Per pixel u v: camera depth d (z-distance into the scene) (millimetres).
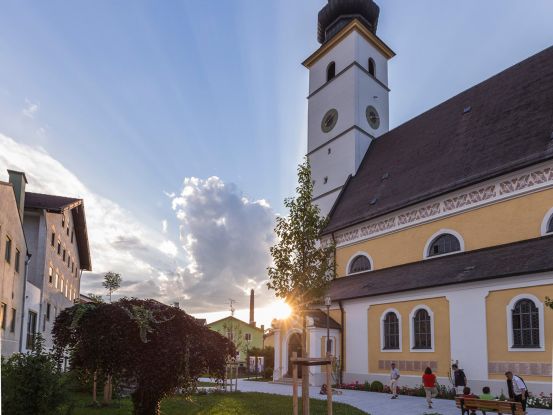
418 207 27141
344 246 32188
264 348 49031
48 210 28641
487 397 14125
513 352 18531
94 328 9328
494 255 21641
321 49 43344
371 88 40844
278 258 18719
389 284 25266
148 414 9789
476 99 30438
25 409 9734
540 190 21422
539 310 17922
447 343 21078
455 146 28672
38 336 11875
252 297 73812
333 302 27891
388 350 23984
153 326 9484
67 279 36750
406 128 35719
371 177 34969
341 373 26766
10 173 25078
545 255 18922
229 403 17516
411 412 15742
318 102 43062
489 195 23516
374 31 44844
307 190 19109
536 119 24359
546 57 27250
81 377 10906
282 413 14852
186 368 9641
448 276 21891
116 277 41750
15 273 22328
